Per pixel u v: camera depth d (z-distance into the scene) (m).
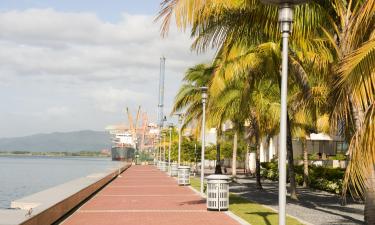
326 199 23.55
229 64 17.55
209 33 15.60
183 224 13.98
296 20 13.10
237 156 64.94
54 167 135.50
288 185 35.28
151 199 22.22
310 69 17.95
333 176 28.05
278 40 16.08
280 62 18.55
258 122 28.44
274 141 55.47
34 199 15.39
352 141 8.59
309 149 53.34
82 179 27.98
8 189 47.97
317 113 22.66
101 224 13.90
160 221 14.63
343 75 8.46
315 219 15.66
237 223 14.23
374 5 8.29
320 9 13.08
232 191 28.78
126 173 53.50
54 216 13.73
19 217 10.77
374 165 11.01
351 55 8.31
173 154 77.50
